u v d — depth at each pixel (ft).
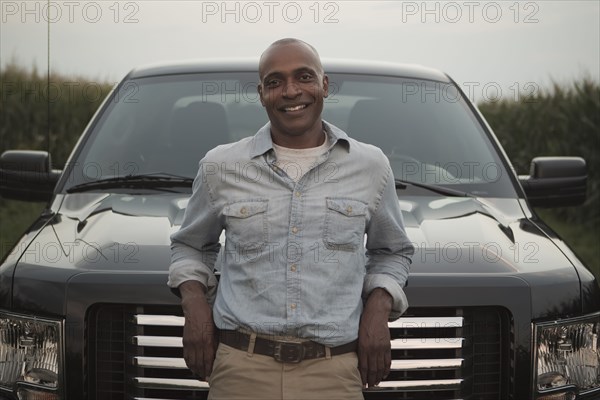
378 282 8.84
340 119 13.82
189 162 13.08
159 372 9.53
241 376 8.44
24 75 38.42
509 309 9.61
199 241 9.11
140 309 9.52
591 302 10.14
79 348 9.52
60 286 9.66
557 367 9.84
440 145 13.53
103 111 14.30
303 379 8.41
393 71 14.85
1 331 9.98
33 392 9.70
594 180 33.14
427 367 9.50
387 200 8.91
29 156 13.74
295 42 8.73
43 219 11.92
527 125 37.14
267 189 8.57
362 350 8.58
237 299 8.49
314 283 8.38
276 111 8.61
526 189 13.78
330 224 8.50
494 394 9.78
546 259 10.49
